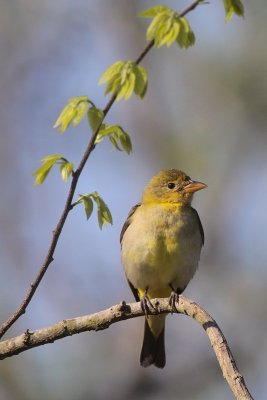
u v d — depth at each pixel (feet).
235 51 51.47
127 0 56.44
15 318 25.67
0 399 41.93
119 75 25.04
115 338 46.47
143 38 56.08
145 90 25.32
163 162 52.85
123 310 26.78
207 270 49.52
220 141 52.49
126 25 56.44
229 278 48.96
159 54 54.54
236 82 51.37
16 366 42.47
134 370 45.70
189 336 47.09
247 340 46.83
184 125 52.90
